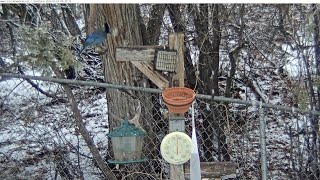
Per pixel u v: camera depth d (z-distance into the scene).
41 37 4.57
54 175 6.57
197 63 6.34
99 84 4.41
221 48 7.43
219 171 4.48
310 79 5.55
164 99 4.20
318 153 5.86
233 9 6.70
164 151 4.30
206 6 6.43
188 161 4.53
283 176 6.54
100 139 7.38
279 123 7.35
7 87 6.87
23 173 6.51
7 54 5.87
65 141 7.02
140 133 4.63
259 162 6.73
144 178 5.53
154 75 4.39
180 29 6.54
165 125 5.88
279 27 6.30
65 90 5.74
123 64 5.61
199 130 6.47
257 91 7.43
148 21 6.60
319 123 5.76
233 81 7.52
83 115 8.09
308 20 5.43
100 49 5.44
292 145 6.39
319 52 5.56
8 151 6.61
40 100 6.85
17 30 5.00
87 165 6.56
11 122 6.59
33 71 5.84
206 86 6.74
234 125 6.68
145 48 4.35
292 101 6.27
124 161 4.64
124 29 5.67
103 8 5.57
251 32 7.09
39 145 6.68
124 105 5.67
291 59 7.28
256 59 7.52
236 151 6.66
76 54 6.93
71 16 6.97
